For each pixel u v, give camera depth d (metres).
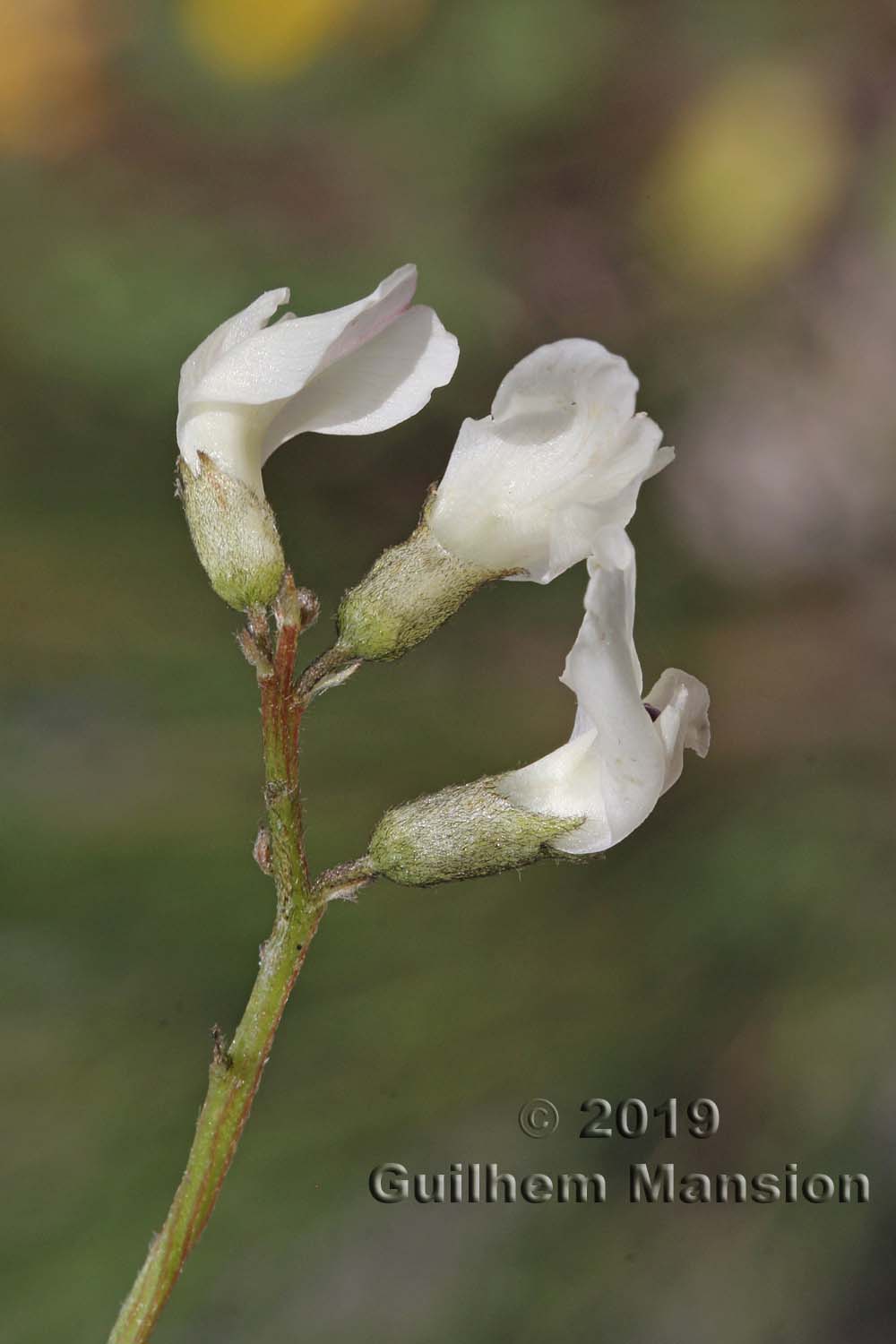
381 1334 0.19
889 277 0.28
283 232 0.28
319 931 0.19
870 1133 0.21
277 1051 0.19
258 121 0.30
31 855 0.19
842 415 0.27
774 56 0.30
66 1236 0.18
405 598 0.15
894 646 0.24
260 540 0.15
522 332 0.28
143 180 0.28
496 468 0.15
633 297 0.29
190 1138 0.18
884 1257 0.20
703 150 0.29
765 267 0.29
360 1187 0.19
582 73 0.30
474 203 0.29
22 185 0.27
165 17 0.30
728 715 0.23
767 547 0.26
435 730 0.20
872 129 0.29
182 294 0.26
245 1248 0.19
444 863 0.15
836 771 0.23
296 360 0.15
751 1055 0.20
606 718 0.14
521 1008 0.19
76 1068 0.18
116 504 0.21
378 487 0.25
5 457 0.22
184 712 0.20
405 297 0.15
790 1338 0.19
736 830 0.21
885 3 0.30
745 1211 0.20
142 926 0.19
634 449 0.15
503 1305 0.19
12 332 0.23
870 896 0.21
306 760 0.19
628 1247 0.20
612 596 0.14
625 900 0.20
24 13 0.29
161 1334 0.19
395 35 0.30
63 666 0.19
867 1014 0.20
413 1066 0.19
